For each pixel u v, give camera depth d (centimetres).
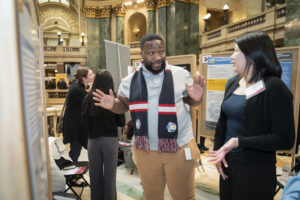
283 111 98
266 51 104
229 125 124
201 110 261
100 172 186
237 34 921
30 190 22
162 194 138
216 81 243
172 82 121
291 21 560
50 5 2117
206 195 247
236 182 110
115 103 136
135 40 1467
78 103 280
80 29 1864
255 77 107
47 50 1517
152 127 122
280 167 308
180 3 1088
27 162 22
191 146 126
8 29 21
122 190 263
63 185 204
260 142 99
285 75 205
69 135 282
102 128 179
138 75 128
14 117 21
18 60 22
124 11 1379
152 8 1212
